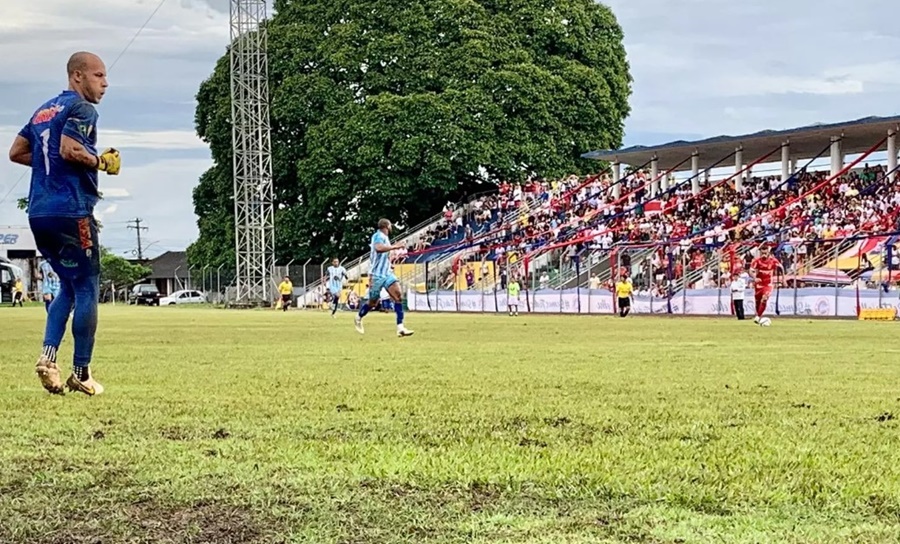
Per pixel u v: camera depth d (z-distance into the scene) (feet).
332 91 194.29
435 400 27.02
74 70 26.53
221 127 209.46
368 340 61.00
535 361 41.96
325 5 201.57
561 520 13.98
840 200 146.10
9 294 244.83
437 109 185.47
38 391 29.17
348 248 198.29
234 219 205.05
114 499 15.29
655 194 173.27
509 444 19.83
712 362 41.70
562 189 181.57
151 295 242.58
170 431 21.54
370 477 16.69
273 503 14.99
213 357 44.50
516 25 199.62
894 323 95.25
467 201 197.88
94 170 26.96
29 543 13.10
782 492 15.57
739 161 167.84
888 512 14.44
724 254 125.70
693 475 16.80
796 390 30.09
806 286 119.75
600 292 136.77
